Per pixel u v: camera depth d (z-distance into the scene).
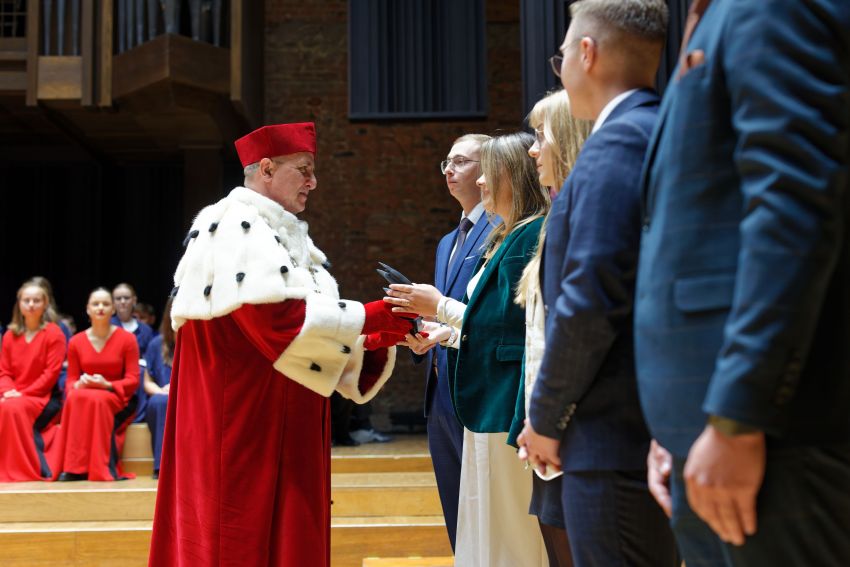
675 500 1.05
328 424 2.28
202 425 2.11
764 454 0.91
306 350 2.06
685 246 1.01
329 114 8.35
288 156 2.27
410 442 6.48
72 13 6.73
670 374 1.01
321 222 8.27
